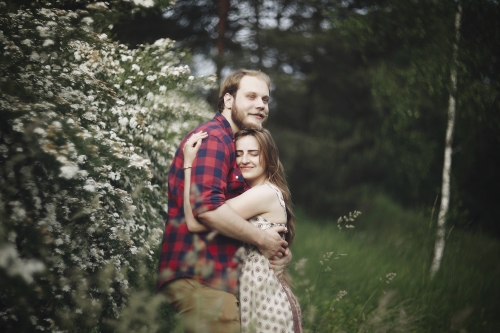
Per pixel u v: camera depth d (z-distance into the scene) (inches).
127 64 134.8
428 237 217.3
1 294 76.3
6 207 79.3
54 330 82.7
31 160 86.3
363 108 485.7
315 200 451.5
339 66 466.6
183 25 408.2
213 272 87.8
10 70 92.7
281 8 453.1
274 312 88.2
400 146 320.5
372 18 237.0
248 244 92.5
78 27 118.2
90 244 96.7
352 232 299.9
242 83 100.4
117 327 77.8
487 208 283.4
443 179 228.1
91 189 89.0
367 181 459.5
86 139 93.0
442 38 220.7
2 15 102.5
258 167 99.3
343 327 125.2
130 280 105.2
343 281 177.5
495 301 170.2
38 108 88.4
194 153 88.9
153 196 126.0
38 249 80.4
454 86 221.5
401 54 247.4
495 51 216.8
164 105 137.9
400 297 155.6
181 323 83.3
